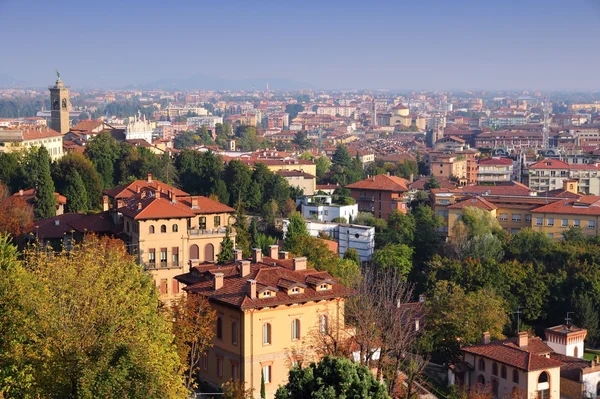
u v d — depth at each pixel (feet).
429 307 426.92
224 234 490.08
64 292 250.98
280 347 328.70
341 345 311.27
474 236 608.60
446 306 420.36
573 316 490.49
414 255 634.43
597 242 616.39
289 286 331.77
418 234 649.20
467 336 408.67
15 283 235.40
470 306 419.13
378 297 380.17
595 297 499.51
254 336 321.73
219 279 338.34
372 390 215.92
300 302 329.72
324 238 632.79
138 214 463.42
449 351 408.05
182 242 474.90
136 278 300.40
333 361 218.59
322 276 348.59
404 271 568.82
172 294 469.57
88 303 248.73
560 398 391.45
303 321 334.24
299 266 359.05
